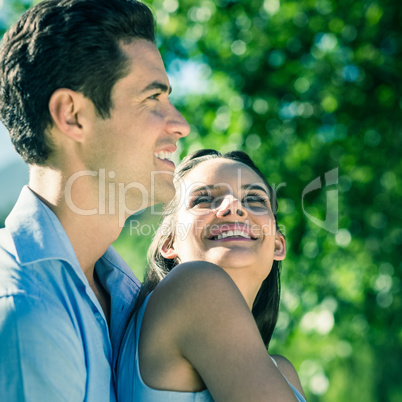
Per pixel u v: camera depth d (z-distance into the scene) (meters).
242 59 22.84
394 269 22.97
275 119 22.97
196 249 7.91
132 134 6.38
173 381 6.12
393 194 23.14
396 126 22.42
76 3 6.24
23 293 5.59
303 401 6.86
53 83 6.19
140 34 6.52
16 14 22.19
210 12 22.50
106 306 7.36
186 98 23.78
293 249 23.03
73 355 5.70
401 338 23.25
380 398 23.84
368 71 21.94
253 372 5.66
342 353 23.00
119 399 6.48
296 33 22.41
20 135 6.44
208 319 5.95
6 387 5.29
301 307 23.11
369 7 21.25
